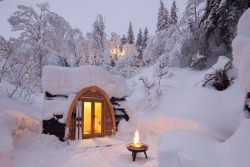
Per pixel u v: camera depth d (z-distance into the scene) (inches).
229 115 253.0
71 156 247.1
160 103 367.6
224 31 455.2
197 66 493.7
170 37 619.2
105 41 751.1
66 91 312.2
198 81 368.5
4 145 193.3
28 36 595.5
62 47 631.2
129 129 346.6
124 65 771.4
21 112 311.9
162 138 192.2
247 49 172.7
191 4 562.9
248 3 418.0
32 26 600.4
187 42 521.7
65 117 297.6
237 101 265.1
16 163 212.1
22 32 591.2
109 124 337.4
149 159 246.4
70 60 621.0
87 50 738.2
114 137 329.1
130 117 360.8
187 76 450.9
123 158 248.4
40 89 537.6
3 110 268.1
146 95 389.1
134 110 399.2
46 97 301.1
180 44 518.3
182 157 147.1
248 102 171.3
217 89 317.1
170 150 160.4
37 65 564.4
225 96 288.7
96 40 737.6
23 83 475.8
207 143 166.9
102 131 329.7
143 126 334.3
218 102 283.6
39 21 605.0
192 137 176.4
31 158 231.1
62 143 285.7
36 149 258.2
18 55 540.7
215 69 329.7
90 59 740.7
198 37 509.4
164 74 523.2
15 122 259.8
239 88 286.5
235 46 195.0
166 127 283.7
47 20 619.8
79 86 317.1
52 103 299.3
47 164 220.4
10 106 306.2
